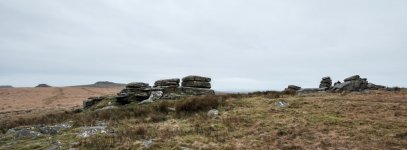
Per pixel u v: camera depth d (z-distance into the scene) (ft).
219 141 69.82
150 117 101.45
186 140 70.03
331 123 82.94
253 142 68.69
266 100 119.24
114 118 102.37
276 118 90.68
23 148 66.33
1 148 67.51
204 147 64.49
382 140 68.08
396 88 162.20
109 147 64.28
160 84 157.28
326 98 120.88
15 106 309.63
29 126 91.91
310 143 67.56
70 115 118.73
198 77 157.99
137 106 123.24
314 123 83.66
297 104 109.09
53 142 69.62
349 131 75.15
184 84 159.02
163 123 91.15
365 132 74.38
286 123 84.07
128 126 87.40
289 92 149.18
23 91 508.94
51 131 84.53
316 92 163.02
